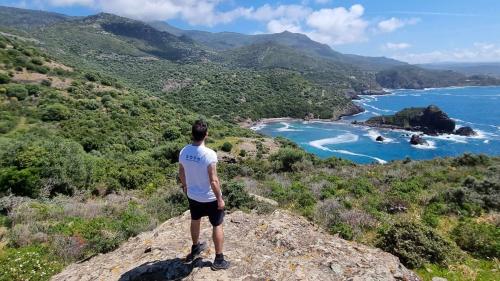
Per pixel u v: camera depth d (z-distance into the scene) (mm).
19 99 65312
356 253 6230
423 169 26812
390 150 82812
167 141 60281
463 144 86562
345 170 30484
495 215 12695
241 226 7125
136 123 65688
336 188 18828
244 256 5820
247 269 5445
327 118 147750
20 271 8188
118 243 9836
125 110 72875
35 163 21875
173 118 77375
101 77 100938
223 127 89000
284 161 37875
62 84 79500
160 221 12586
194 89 173875
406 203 14102
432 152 79375
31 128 53812
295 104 157875
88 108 68312
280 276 5305
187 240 6648
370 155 78750
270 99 166125
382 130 111375
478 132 101812
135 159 41375
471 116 133500
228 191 12453
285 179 26719
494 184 16484
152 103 85438
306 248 6234
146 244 6773
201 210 5207
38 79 78062
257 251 6020
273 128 123188
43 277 8062
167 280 5371
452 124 103562
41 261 8758
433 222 11852
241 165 40844
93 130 56625
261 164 42875
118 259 6441
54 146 24297
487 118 127625
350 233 10164
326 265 5699
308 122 137500
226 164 41594
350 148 86312
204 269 5387
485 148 81188
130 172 27500
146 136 58812
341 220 11391
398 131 108188
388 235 9016
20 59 82562
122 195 21578
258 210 11383
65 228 11742
